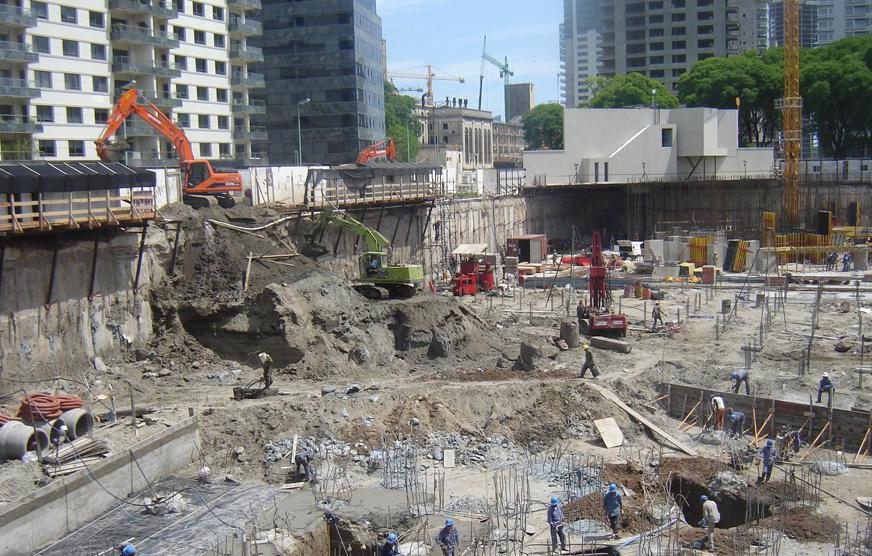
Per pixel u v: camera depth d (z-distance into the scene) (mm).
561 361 54469
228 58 104125
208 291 54062
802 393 47594
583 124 120250
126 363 49844
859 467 39125
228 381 48031
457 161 173625
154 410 41031
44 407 36875
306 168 74250
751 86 144000
